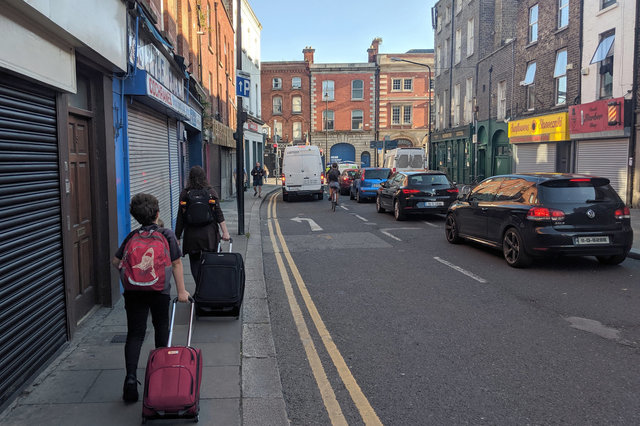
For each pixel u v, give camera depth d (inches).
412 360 182.9
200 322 225.6
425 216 668.7
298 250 423.2
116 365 172.1
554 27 821.2
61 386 155.9
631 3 634.2
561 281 296.7
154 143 369.1
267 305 254.7
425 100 2196.1
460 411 144.1
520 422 137.3
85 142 231.1
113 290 245.3
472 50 1264.8
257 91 1581.0
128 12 264.7
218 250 250.8
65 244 188.4
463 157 1322.6
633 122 634.2
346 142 2228.1
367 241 461.4
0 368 138.3
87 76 230.7
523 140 913.5
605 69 696.4
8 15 142.3
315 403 150.8
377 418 140.9
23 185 155.9
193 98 611.8
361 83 2213.3
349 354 189.9
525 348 192.2
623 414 140.5
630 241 319.3
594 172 722.8
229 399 149.3
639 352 186.1
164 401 126.5
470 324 221.9
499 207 354.6
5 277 141.3
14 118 152.6
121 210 265.4
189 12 659.4
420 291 279.9
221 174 969.5
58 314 182.5
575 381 162.4
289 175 962.1
